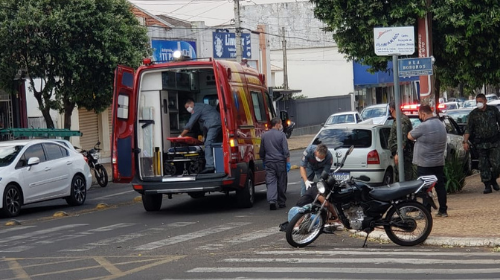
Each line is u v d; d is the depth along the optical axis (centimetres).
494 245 1019
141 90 1602
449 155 1831
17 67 2514
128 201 1959
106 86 2644
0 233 1394
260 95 1831
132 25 2762
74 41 2573
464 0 1688
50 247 1188
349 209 1062
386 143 1680
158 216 1563
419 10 1666
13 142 1798
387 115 3375
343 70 6625
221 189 1561
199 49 4419
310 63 6712
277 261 963
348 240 1132
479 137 1589
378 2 1708
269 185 1584
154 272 923
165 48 4056
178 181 1555
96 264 1004
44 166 1784
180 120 1722
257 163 1706
